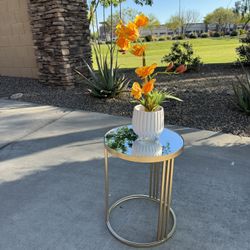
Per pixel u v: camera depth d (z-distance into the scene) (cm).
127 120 370
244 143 287
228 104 395
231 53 1157
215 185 216
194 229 173
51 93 512
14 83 603
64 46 517
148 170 242
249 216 182
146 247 160
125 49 154
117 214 188
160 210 161
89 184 223
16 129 351
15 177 236
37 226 177
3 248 161
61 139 315
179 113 376
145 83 160
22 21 601
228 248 158
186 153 269
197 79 600
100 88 449
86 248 160
